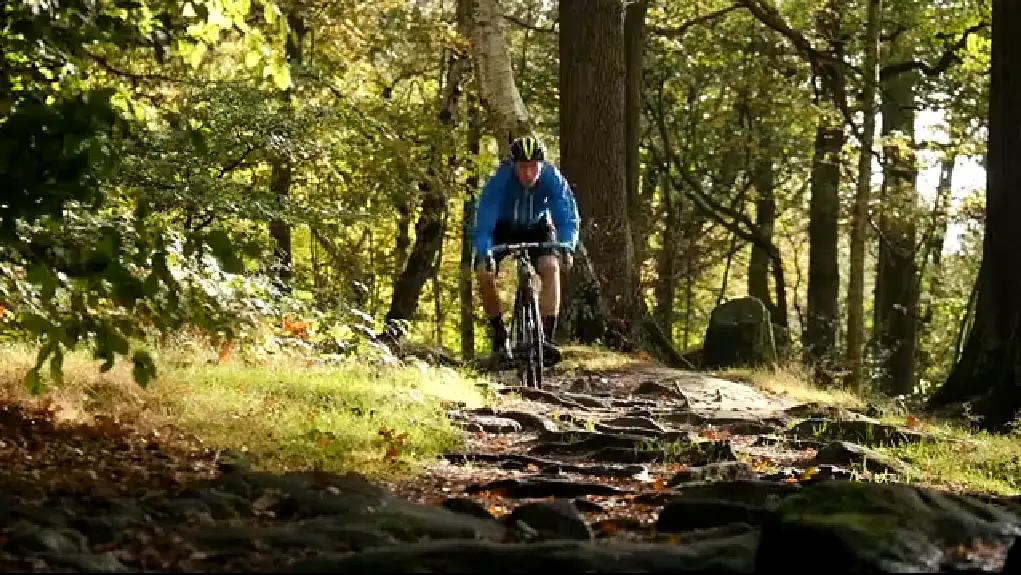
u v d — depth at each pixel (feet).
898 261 114.32
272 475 16.24
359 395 27.73
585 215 65.21
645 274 110.73
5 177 16.76
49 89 22.54
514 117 58.65
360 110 62.08
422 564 11.75
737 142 110.11
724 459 24.41
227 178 46.73
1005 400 47.26
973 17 94.43
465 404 31.37
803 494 12.67
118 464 17.20
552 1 105.50
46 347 17.95
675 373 51.13
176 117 28.94
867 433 30.48
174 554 12.49
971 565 11.98
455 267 117.80
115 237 17.63
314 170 57.47
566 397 38.45
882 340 115.03
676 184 113.19
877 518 12.12
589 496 18.80
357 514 14.48
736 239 130.93
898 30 97.91
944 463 26.55
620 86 65.82
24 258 18.20
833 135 104.94
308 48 71.67
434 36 74.02
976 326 54.24
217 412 22.88
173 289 18.16
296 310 33.42
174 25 23.90
